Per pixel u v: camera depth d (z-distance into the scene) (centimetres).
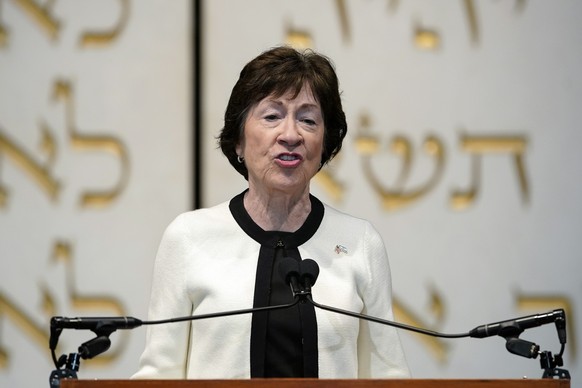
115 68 1061
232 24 1066
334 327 642
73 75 1059
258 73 668
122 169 1052
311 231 677
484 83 1062
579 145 1055
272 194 671
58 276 1039
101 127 1055
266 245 665
